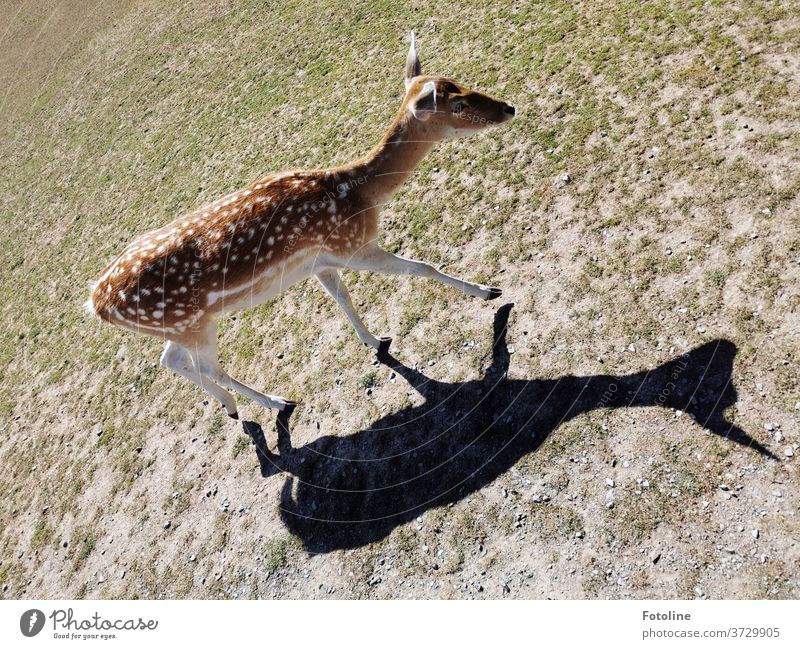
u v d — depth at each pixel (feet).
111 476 16.44
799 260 11.66
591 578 10.16
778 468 9.80
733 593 9.25
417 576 11.46
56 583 14.98
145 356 19.35
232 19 41.16
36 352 23.38
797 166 12.82
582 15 20.43
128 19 53.67
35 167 40.34
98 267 25.93
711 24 16.90
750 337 11.25
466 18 24.54
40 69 54.85
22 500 17.56
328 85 26.78
